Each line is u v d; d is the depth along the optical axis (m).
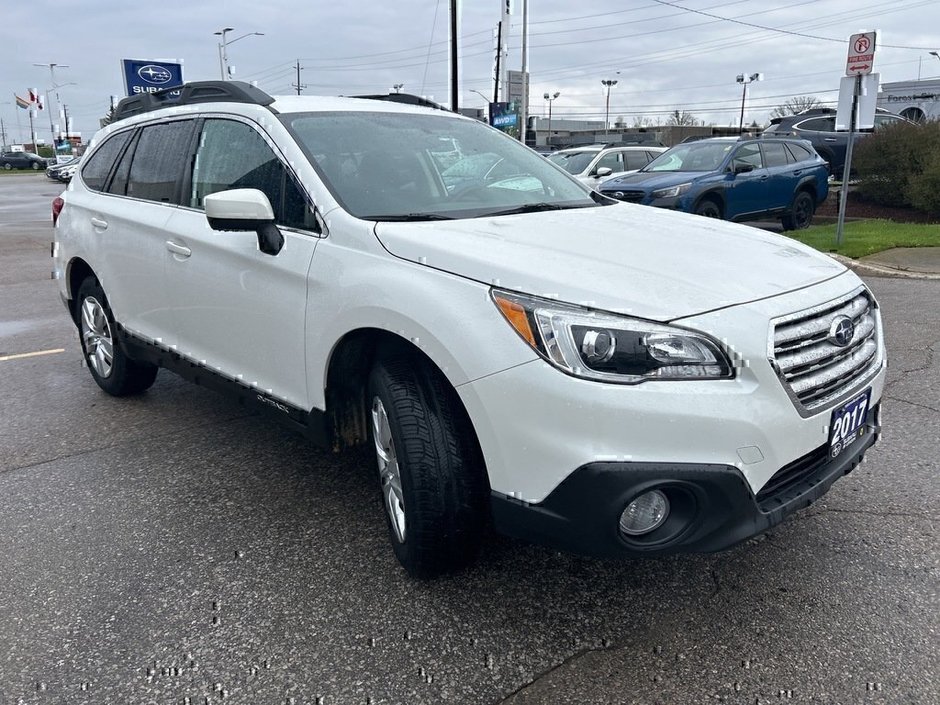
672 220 3.63
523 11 29.92
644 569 3.14
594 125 77.50
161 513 3.71
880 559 3.16
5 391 5.65
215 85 4.16
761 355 2.45
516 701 2.44
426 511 2.80
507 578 3.09
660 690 2.47
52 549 3.39
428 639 2.74
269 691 2.49
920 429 4.50
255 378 3.69
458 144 4.05
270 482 4.04
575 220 3.39
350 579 3.12
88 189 5.23
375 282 2.91
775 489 2.59
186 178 4.16
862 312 2.95
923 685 2.45
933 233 12.65
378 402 3.06
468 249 2.79
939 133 15.03
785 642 2.67
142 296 4.48
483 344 2.55
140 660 2.65
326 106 3.92
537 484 2.49
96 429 4.84
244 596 3.01
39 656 2.68
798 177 12.97
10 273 11.32
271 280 3.42
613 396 2.36
